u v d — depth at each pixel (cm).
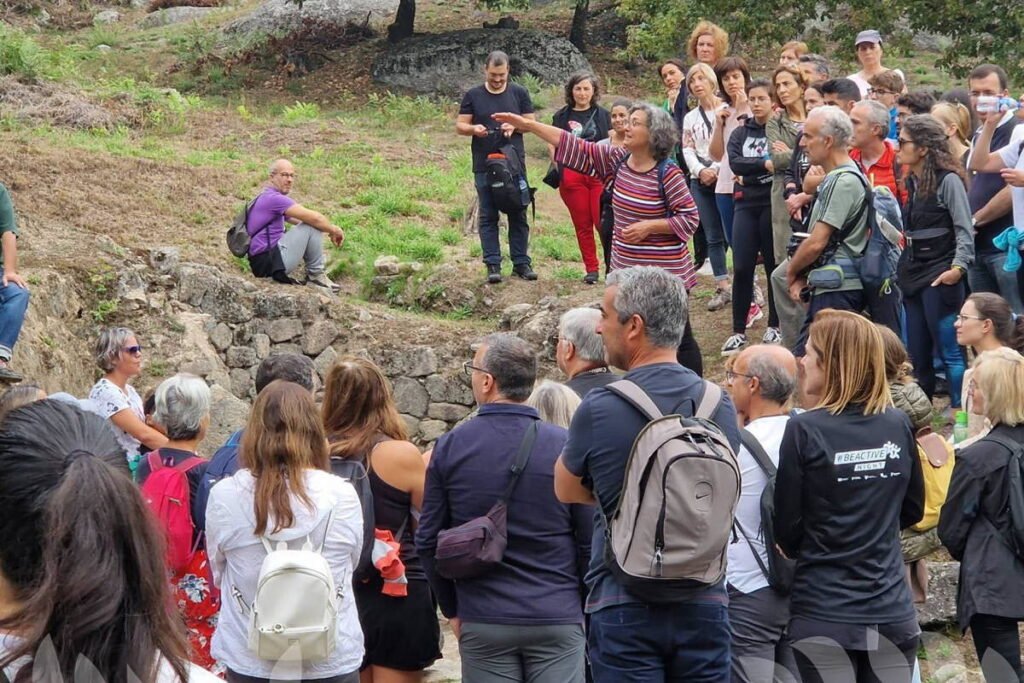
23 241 1162
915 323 769
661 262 791
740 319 930
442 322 1188
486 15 2994
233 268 1228
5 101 1797
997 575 467
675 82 1069
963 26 1936
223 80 2550
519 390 429
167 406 477
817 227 676
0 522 174
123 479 176
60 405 182
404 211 1462
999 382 476
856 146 772
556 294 1185
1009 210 748
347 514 376
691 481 334
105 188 1387
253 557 370
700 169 1003
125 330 727
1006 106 784
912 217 764
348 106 2450
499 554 405
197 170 1529
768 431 443
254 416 377
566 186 1159
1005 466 470
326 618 351
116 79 2389
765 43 2325
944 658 577
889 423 407
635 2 2239
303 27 2795
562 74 2564
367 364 467
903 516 421
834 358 408
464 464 416
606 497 357
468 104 1135
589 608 370
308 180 1570
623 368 385
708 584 346
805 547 408
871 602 398
